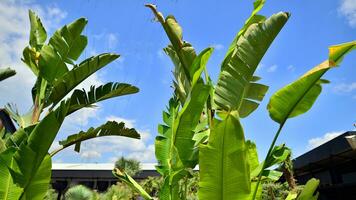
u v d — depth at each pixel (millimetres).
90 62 5988
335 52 3561
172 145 4672
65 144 6184
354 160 16797
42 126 3746
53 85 6133
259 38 4074
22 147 3768
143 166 34062
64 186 34031
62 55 6227
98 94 6316
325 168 21453
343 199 20922
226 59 4770
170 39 4953
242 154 3506
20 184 3850
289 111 3859
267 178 5090
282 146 4977
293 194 5781
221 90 4141
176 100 5648
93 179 34062
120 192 22062
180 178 4535
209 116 4809
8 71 7395
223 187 3539
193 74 4508
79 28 6234
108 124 6414
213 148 3551
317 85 3695
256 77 4484
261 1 4898
